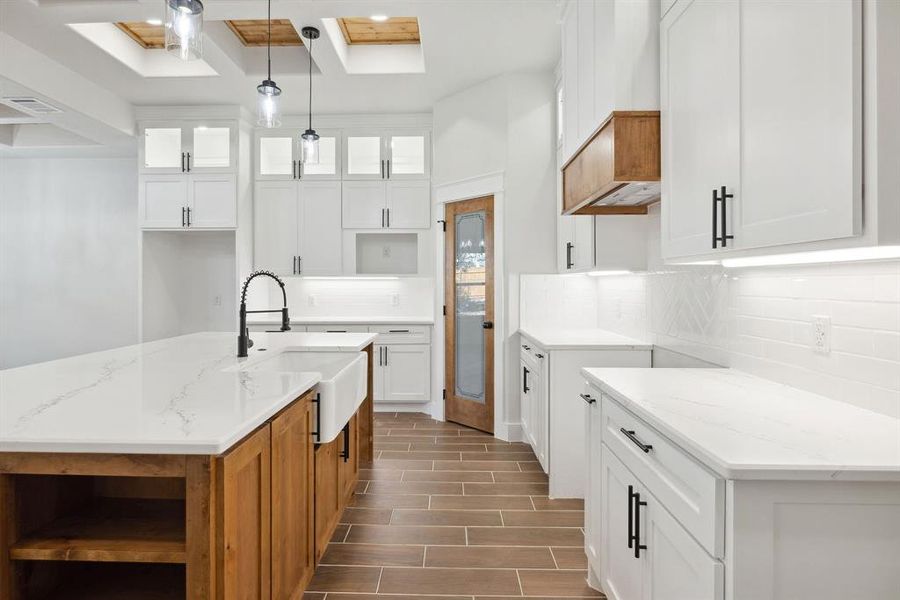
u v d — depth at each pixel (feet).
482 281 15.33
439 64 13.69
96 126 15.57
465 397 15.93
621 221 10.62
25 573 4.40
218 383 5.99
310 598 7.16
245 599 4.60
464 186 15.62
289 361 9.76
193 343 10.10
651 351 10.54
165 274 18.35
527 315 14.38
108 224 19.70
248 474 4.68
